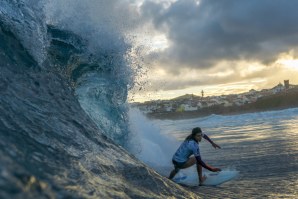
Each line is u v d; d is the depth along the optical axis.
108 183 2.85
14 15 4.73
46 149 2.66
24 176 1.43
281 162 7.98
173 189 3.88
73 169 2.56
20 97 3.52
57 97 4.23
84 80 7.05
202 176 6.80
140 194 3.08
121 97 7.94
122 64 7.81
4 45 4.18
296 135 14.37
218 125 35.44
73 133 3.54
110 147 3.93
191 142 6.83
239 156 9.73
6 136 2.43
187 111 153.00
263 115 47.38
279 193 5.11
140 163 4.02
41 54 4.79
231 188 5.75
